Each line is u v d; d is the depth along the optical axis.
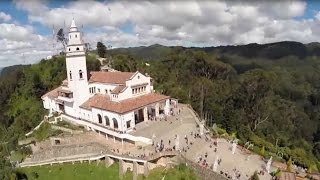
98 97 84.69
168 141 69.50
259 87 124.31
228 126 104.25
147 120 80.69
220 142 75.62
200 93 121.56
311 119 166.75
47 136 81.06
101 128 77.06
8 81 123.50
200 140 72.56
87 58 124.81
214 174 57.84
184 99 109.81
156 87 116.44
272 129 121.75
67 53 84.00
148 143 67.94
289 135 127.06
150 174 61.41
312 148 130.25
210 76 156.25
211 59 158.62
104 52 154.38
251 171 63.66
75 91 85.12
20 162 76.88
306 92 197.75
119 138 74.06
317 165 89.50
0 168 74.31
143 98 82.12
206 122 98.06
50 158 74.31
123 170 65.31
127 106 75.44
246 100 125.06
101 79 88.00
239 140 88.75
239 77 153.38
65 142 77.25
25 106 111.12
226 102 123.31
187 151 65.81
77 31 83.56
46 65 123.44
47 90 115.00
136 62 146.88
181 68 153.50
